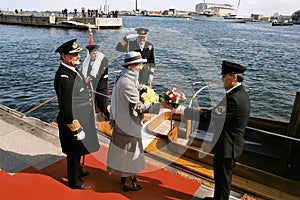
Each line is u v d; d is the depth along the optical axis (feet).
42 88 42.24
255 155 12.42
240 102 8.03
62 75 8.27
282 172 10.54
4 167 10.80
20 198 7.95
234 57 78.74
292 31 252.62
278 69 62.80
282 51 98.37
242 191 10.12
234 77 8.09
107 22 142.72
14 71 53.62
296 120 9.80
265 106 34.86
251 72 58.34
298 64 71.00
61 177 10.42
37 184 9.46
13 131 14.14
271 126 13.46
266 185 10.41
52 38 114.21
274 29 278.26
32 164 11.19
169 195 9.61
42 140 13.33
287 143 10.20
